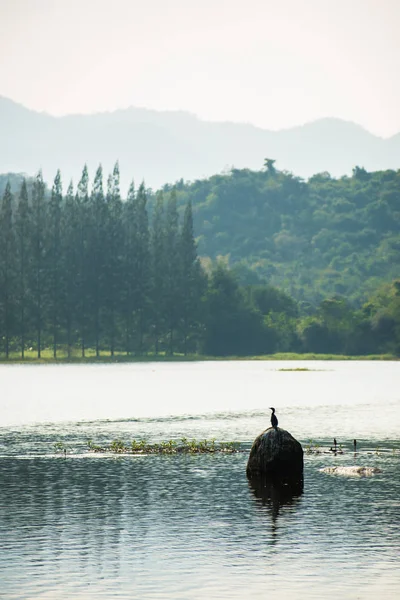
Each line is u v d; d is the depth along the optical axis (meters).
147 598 33.00
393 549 38.56
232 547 38.97
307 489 50.81
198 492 50.06
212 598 33.03
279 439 54.53
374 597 33.06
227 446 67.75
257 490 50.53
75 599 32.88
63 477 54.53
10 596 33.16
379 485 51.88
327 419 90.44
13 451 65.56
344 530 41.56
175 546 39.16
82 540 40.06
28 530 41.69
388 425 83.94
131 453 64.50
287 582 34.59
